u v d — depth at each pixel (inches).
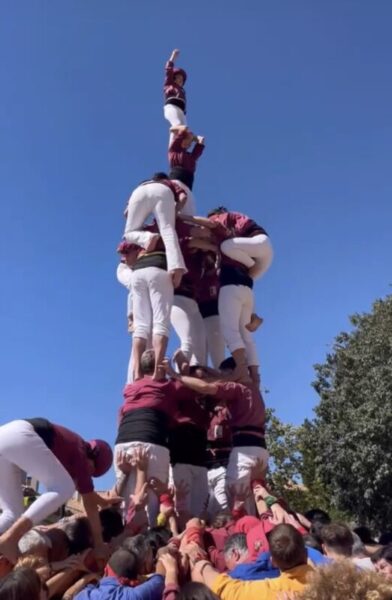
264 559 163.0
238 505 242.4
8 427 209.8
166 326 268.8
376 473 984.3
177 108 360.2
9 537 192.9
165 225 279.4
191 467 261.9
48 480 205.5
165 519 231.5
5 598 136.9
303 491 1224.2
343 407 1076.5
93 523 208.8
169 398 254.5
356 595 112.3
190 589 136.2
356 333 1187.3
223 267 297.6
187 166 336.8
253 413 261.9
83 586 177.6
